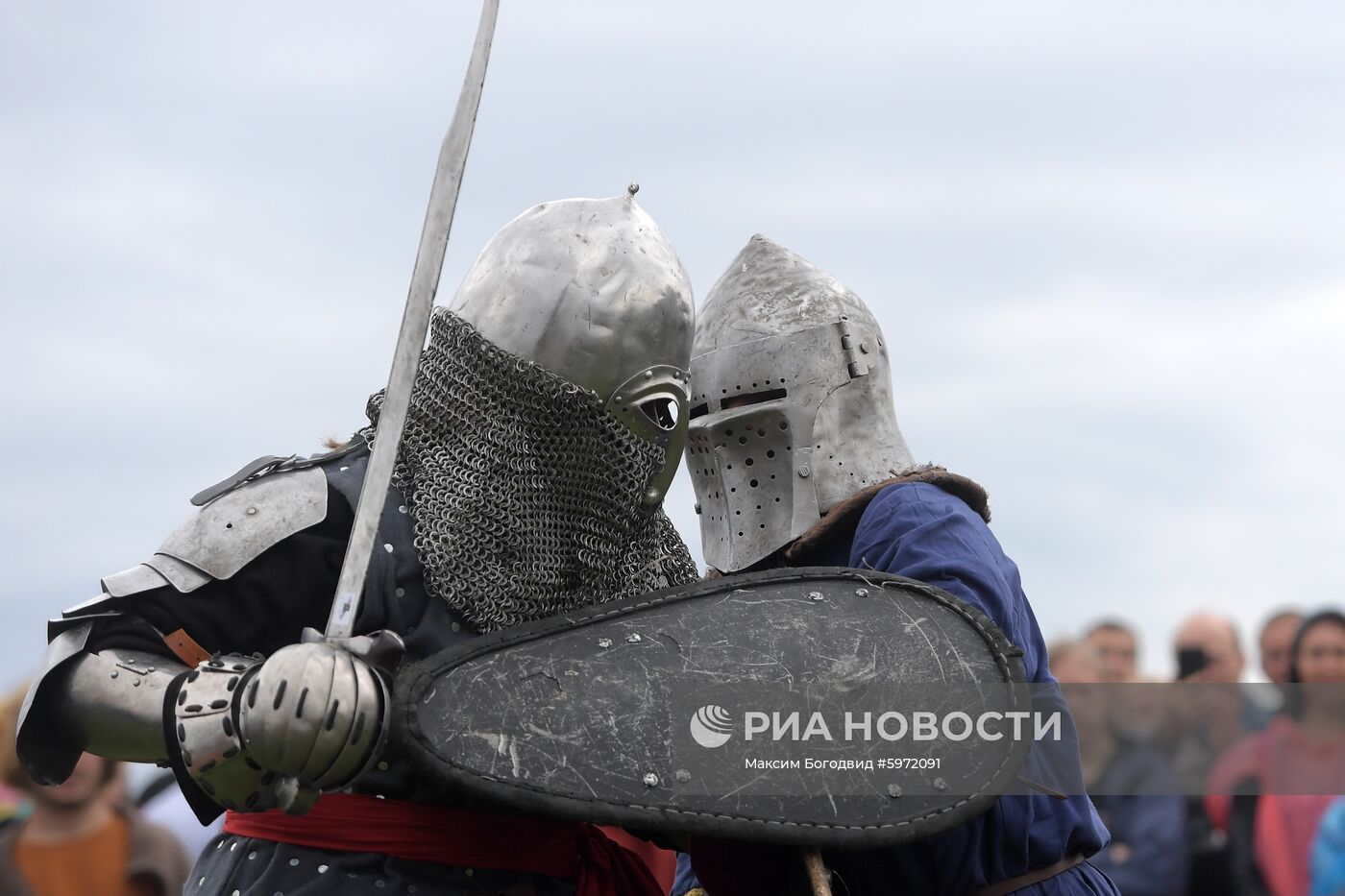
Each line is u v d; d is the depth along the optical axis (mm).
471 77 4977
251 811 4664
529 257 5520
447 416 5414
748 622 5309
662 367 5590
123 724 4848
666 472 5723
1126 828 7156
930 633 5422
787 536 6930
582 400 5445
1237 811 7074
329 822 5109
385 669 4566
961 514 6477
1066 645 7562
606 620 5207
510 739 4906
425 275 4875
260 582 5148
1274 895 6957
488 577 5305
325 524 5254
